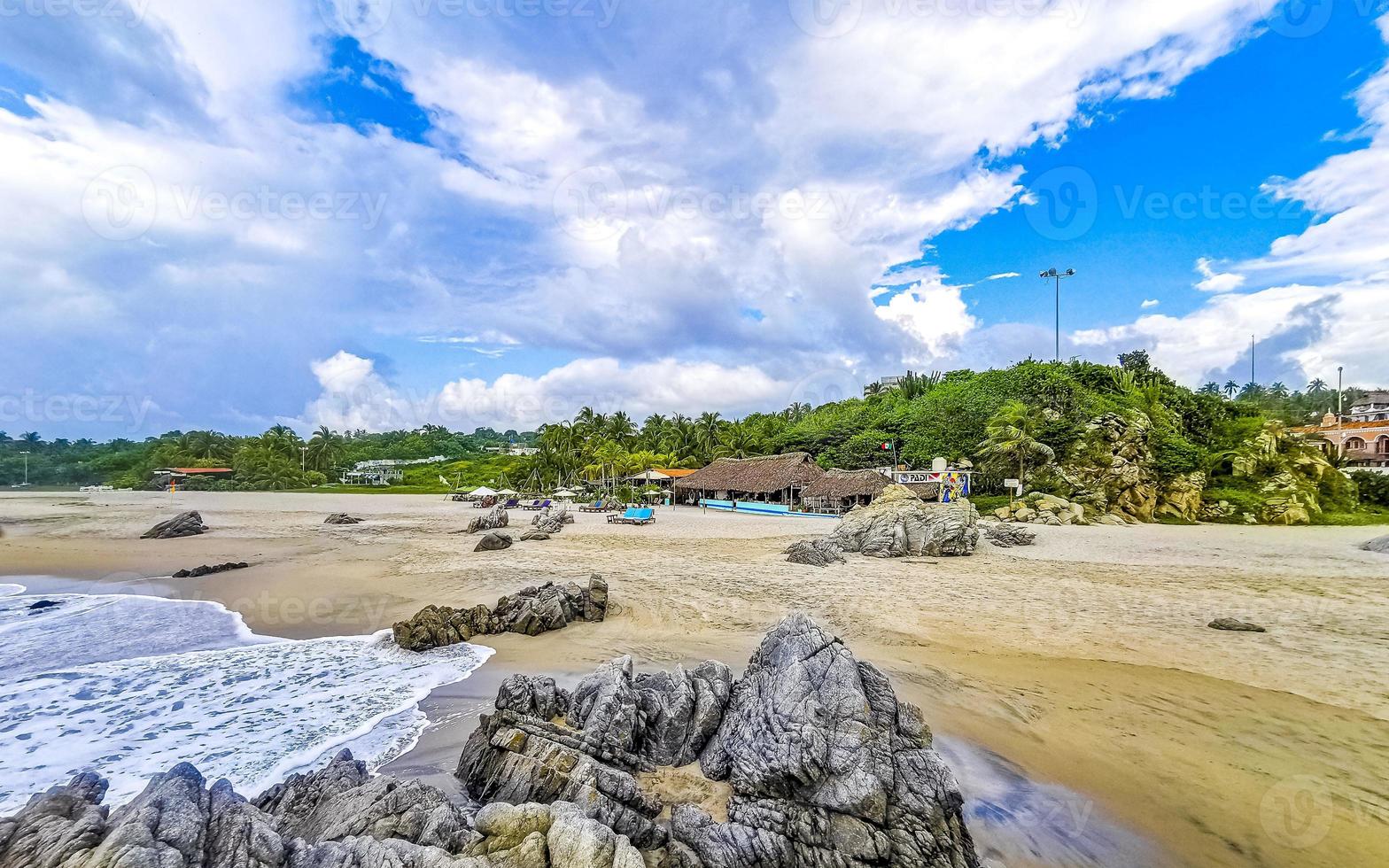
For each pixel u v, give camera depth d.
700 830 8.12
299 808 8.36
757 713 9.79
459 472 123.50
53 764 10.35
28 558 31.44
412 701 12.91
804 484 57.88
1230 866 7.52
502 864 6.74
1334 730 10.83
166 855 6.11
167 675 14.58
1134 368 67.81
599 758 9.36
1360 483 51.75
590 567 26.64
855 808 8.03
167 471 108.62
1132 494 48.31
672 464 92.56
